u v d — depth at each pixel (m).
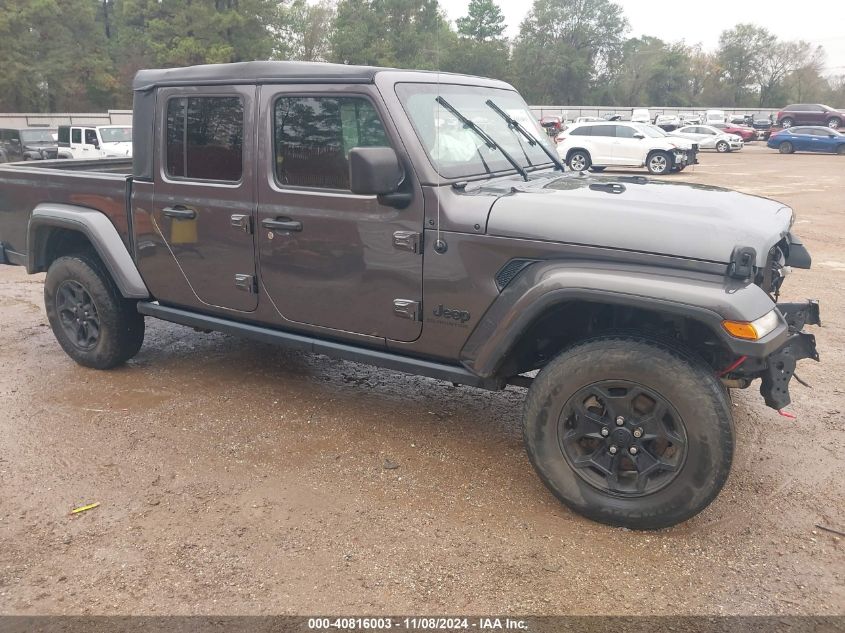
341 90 3.54
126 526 3.22
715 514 3.29
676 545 3.06
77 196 4.80
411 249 3.45
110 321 4.85
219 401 4.60
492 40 48.50
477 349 3.42
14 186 5.20
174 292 4.50
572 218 3.11
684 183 4.04
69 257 4.93
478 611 2.66
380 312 3.66
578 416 3.15
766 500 3.41
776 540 3.09
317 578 2.86
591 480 3.18
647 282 2.90
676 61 84.81
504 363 3.39
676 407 2.92
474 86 4.09
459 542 3.08
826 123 43.78
